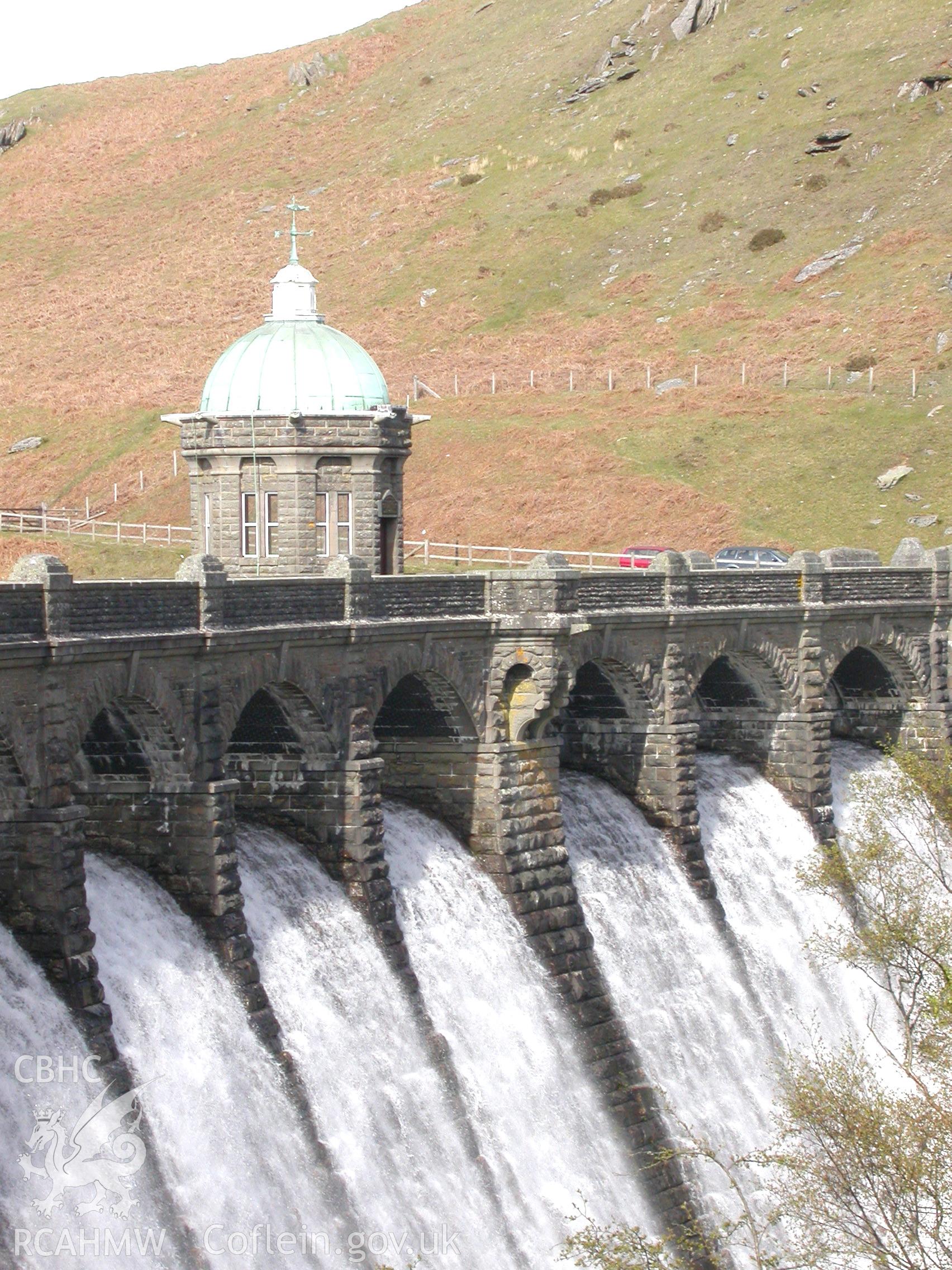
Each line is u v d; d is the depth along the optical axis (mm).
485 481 157750
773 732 86312
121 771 53562
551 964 66062
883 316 184000
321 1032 55156
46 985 46500
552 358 196125
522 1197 58438
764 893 80562
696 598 78000
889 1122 53781
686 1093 68438
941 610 94312
